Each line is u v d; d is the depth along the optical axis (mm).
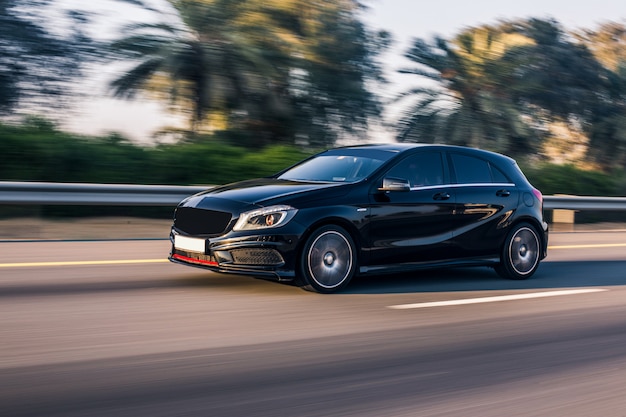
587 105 30938
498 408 3799
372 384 4125
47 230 10969
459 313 6137
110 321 5391
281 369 4348
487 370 4480
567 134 31766
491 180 7848
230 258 6359
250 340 4980
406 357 4711
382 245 6918
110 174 14375
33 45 21016
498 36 28484
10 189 10250
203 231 6598
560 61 30172
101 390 3855
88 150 14422
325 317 5766
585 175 20922
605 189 21047
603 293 7383
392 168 7160
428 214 7195
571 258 10180
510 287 7562
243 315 5727
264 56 22781
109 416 3494
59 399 3703
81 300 6105
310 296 6559
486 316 6062
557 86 30250
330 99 24688
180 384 3998
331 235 6645
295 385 4059
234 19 22828
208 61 21781
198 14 21750
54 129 15430
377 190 6934
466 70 27297
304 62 23812
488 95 27344
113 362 4359
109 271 7586
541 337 5398
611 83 31266
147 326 5273
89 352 4555
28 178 13805
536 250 8156
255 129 23500
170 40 22141
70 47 21641
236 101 23000
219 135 22812
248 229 6348
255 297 6430
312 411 3654
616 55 33062
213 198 6688
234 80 22578
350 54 24812
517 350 4988
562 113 30516
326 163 7527
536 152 28672
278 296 6504
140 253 8883
